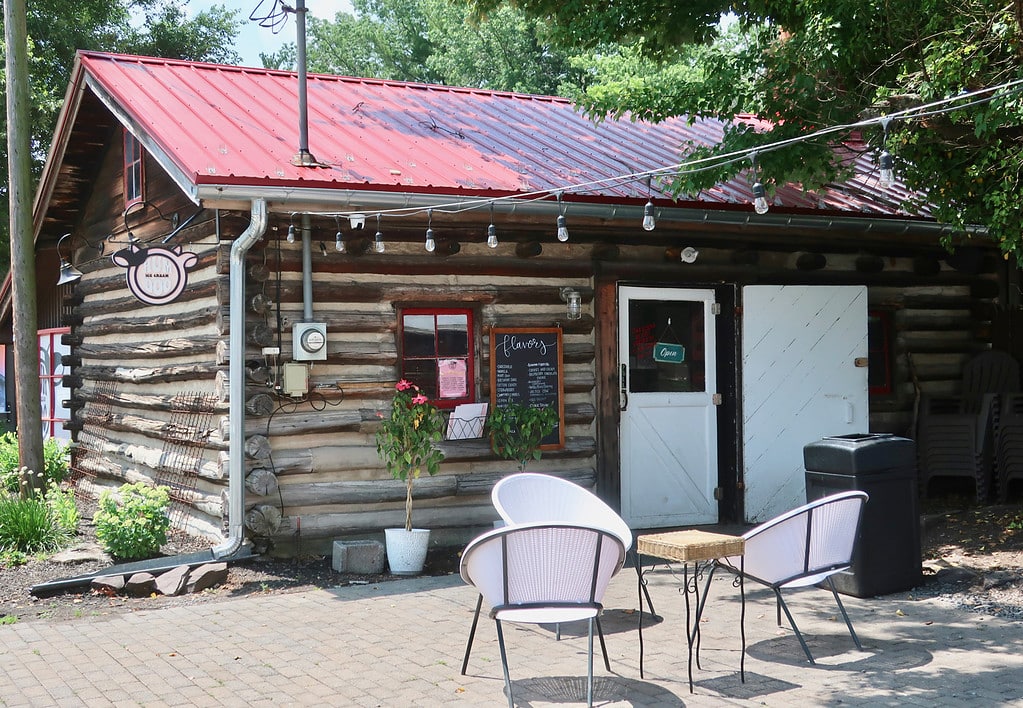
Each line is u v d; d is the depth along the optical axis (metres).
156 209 10.47
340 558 8.11
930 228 10.32
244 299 8.26
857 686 5.25
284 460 8.45
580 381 9.65
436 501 9.09
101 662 5.88
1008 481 10.52
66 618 6.95
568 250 9.67
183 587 7.63
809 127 8.05
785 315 10.33
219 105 9.90
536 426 9.06
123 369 11.27
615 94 8.43
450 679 5.49
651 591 7.48
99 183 12.48
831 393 10.45
